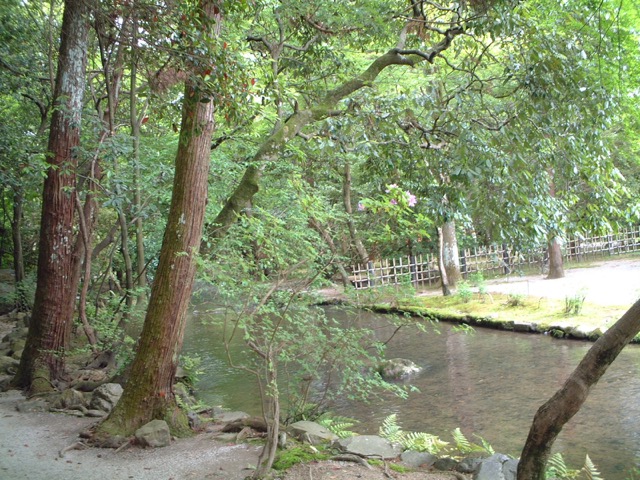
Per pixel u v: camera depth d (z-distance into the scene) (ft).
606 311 38.40
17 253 50.70
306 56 32.32
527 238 20.40
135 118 27.68
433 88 23.61
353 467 13.82
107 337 29.07
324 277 17.57
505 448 19.33
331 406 25.25
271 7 29.22
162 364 17.37
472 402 24.97
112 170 26.20
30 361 24.94
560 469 14.71
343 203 57.41
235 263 15.87
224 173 27.84
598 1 22.29
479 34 21.99
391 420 18.07
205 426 18.19
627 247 77.56
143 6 15.21
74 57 24.77
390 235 18.08
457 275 55.31
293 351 18.21
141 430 16.30
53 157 24.68
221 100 15.67
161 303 17.39
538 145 21.12
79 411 20.57
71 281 26.02
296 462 14.06
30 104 41.04
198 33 14.92
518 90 22.65
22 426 18.97
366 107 23.49
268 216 15.48
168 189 28.12
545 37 20.77
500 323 40.98
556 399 9.83
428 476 13.24
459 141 20.63
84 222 26.73
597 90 20.63
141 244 28.43
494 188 20.40
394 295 19.85
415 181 23.95
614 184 21.26
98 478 13.88
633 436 19.52
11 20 33.81
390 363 31.01
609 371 27.91
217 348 38.65
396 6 28.84
